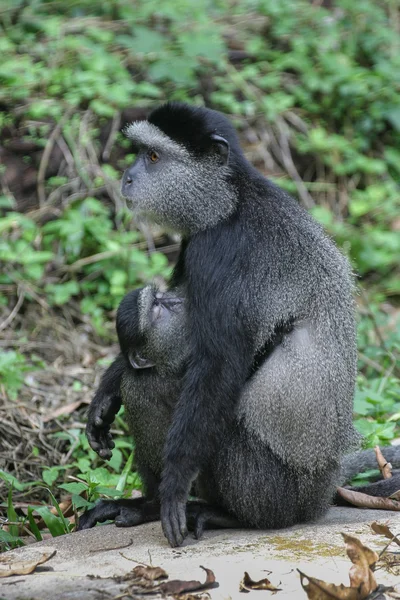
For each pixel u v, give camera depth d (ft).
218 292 31.12
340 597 23.93
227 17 75.31
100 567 27.22
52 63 68.90
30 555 28.71
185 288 33.24
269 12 75.15
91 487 36.01
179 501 29.91
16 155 66.03
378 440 40.24
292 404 30.94
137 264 61.26
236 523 31.86
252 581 25.18
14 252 58.90
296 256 31.78
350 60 75.51
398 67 75.31
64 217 62.44
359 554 25.16
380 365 54.54
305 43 74.74
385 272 68.85
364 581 24.34
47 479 37.99
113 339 57.93
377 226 70.54
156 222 34.45
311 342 31.48
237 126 70.69
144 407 32.73
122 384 33.45
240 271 31.27
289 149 72.23
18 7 72.13
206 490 32.01
